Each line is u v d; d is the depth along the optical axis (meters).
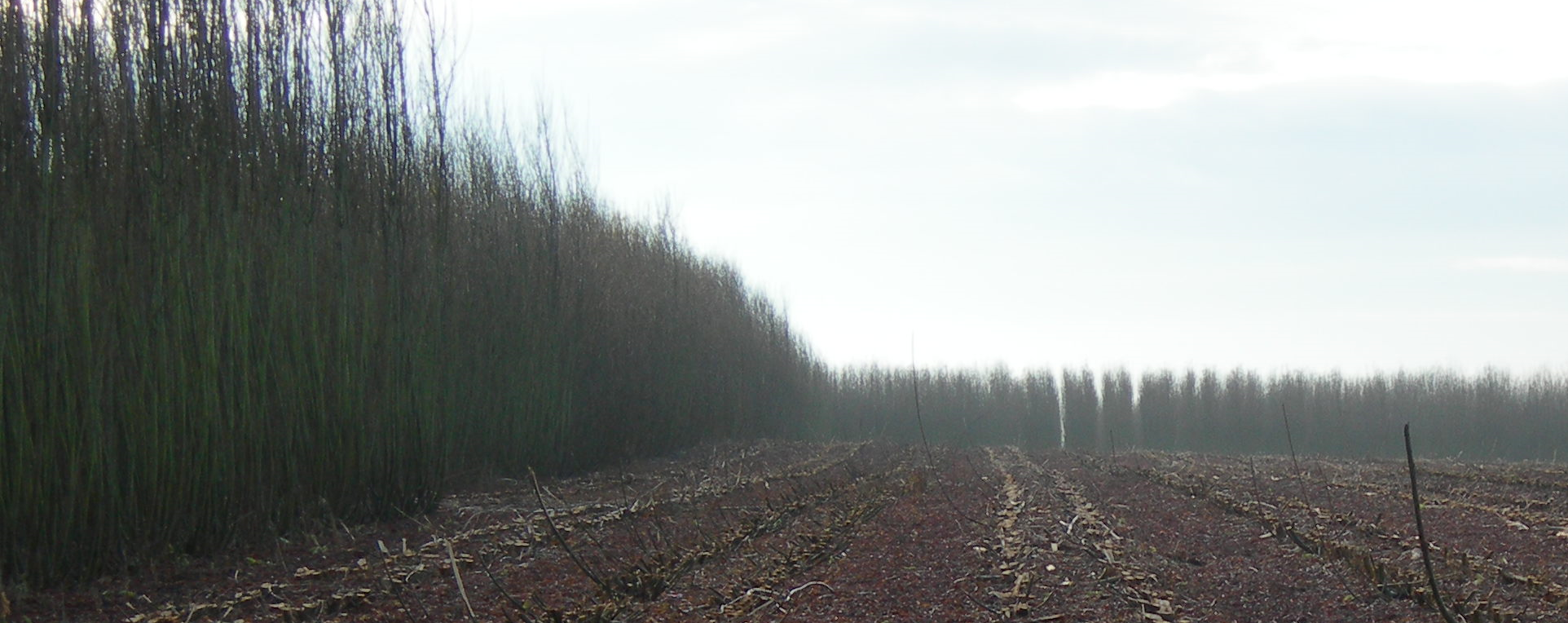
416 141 15.34
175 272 10.71
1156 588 9.49
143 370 10.24
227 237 11.39
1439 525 13.05
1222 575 10.11
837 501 16.47
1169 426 47.75
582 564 9.70
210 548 10.88
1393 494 17.03
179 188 10.95
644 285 26.62
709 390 32.25
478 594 9.27
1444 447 42.78
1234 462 27.12
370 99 14.05
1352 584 9.51
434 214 15.48
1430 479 20.30
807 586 9.55
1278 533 12.55
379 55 14.19
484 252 18.11
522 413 18.98
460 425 16.80
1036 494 17.88
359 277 13.40
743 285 38.53
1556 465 25.88
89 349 9.71
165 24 11.20
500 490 17.09
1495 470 22.89
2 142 9.31
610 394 23.47
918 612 8.59
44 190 9.53
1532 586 9.21
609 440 23.72
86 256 9.83
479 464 17.77
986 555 11.19
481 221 18.31
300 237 12.52
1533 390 42.28
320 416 12.52
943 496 17.53
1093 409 50.03
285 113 12.60
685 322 29.88
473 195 18.23
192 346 10.84
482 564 9.94
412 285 14.35
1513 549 11.22
